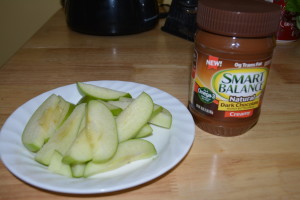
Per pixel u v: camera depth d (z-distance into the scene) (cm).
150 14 57
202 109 29
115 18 53
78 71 44
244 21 23
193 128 28
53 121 30
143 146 26
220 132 29
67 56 49
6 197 22
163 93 35
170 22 59
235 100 27
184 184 24
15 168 23
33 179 22
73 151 25
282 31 52
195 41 28
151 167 23
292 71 44
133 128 28
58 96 33
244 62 25
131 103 31
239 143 29
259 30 24
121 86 37
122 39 56
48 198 23
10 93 37
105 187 21
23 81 41
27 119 31
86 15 53
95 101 30
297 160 27
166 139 28
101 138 26
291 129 31
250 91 27
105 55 49
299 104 36
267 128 31
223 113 28
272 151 28
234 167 26
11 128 28
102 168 24
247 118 28
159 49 52
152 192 23
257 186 24
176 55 50
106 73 43
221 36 25
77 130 29
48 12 86
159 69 45
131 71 44
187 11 54
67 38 56
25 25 88
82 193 21
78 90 36
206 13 25
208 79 27
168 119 29
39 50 51
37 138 27
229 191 23
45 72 43
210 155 27
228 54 25
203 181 24
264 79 27
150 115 29
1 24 87
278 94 38
